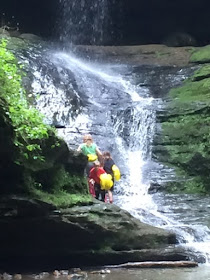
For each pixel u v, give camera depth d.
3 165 8.68
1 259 9.03
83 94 18.39
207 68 19.42
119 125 16.83
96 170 11.25
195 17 27.00
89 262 9.37
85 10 27.73
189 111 16.28
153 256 9.54
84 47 23.67
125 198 13.73
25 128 8.97
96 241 9.42
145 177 14.81
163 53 23.22
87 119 16.92
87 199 9.85
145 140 16.36
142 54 23.34
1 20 25.66
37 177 9.22
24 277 8.36
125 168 15.27
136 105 17.41
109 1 27.42
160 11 27.06
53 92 17.39
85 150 11.22
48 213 8.92
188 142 15.67
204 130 15.57
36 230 8.95
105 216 9.62
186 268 9.20
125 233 9.63
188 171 15.02
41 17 27.03
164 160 15.69
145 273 8.70
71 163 9.95
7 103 8.77
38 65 18.42
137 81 20.06
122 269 9.10
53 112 16.70
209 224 11.48
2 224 8.70
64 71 18.98
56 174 9.62
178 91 18.70
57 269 9.12
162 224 11.37
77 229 9.16
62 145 9.60
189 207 12.79
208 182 14.47
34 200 8.78
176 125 16.20
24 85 16.92
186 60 22.33
